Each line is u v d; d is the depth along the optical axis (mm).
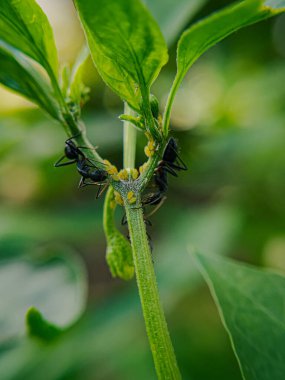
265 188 399
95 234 383
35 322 131
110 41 109
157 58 112
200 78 467
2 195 453
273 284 131
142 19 103
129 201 125
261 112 435
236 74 462
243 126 420
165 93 443
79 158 149
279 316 127
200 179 425
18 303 213
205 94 457
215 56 479
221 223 358
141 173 126
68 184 425
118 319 283
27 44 127
